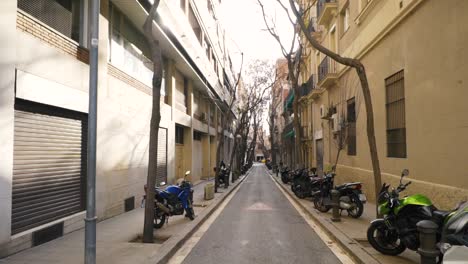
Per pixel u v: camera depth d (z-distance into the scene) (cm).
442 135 853
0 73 600
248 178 3584
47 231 734
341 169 1827
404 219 602
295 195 1700
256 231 927
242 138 3475
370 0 1311
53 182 786
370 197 1369
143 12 1195
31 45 689
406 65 1056
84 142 918
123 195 1136
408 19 1041
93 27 534
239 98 4891
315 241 811
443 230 443
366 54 1439
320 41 2462
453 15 802
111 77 1052
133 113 1234
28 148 707
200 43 2412
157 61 765
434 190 880
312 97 2583
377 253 656
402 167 1088
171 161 1752
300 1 1955
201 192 1911
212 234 892
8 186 614
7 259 599
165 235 819
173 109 1800
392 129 1189
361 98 1498
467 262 366
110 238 782
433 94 897
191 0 2084
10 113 620
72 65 837
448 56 824
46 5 780
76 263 582
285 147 4441
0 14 600
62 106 789
